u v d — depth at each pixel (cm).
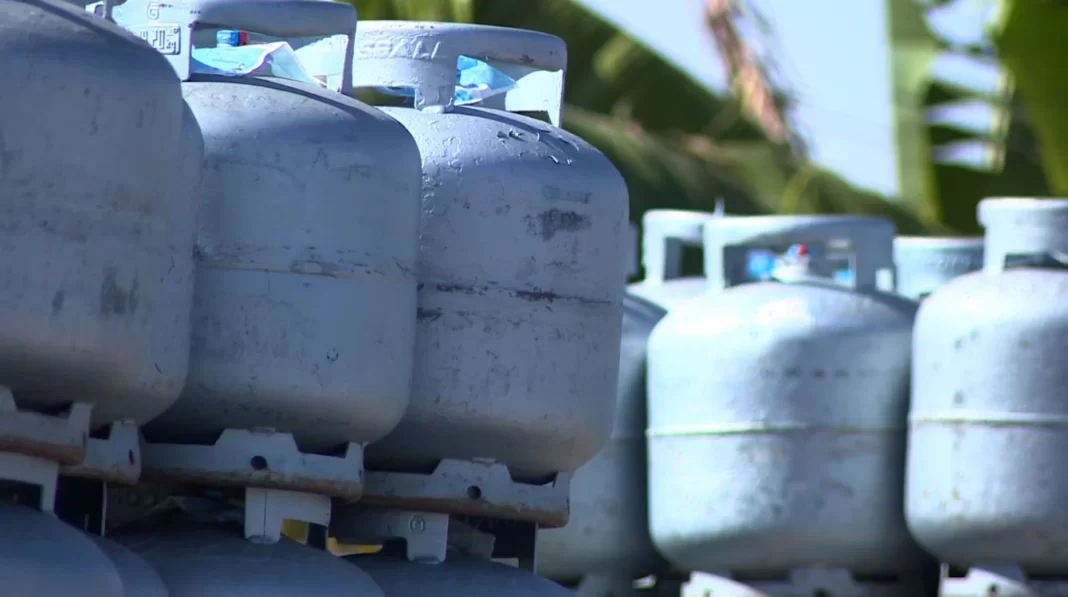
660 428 2000
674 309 2041
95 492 1139
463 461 1344
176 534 1191
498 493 1348
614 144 3322
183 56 1230
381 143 1216
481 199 1334
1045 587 1859
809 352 1939
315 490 1203
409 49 1392
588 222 1370
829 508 1928
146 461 1188
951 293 1916
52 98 955
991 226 1961
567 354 1355
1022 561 1870
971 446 1866
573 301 1360
